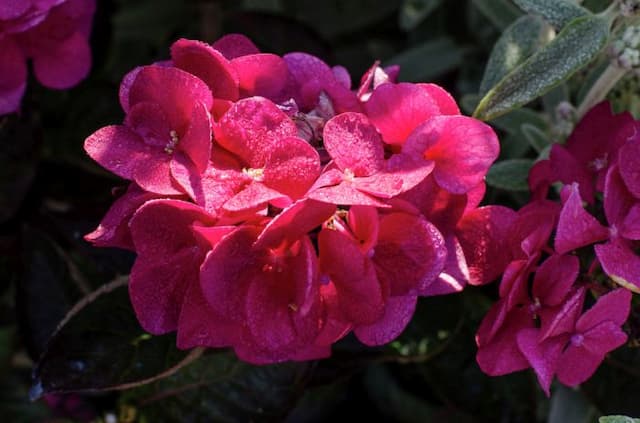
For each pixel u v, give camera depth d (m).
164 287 0.47
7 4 0.52
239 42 0.50
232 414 0.57
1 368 0.70
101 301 0.54
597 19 0.51
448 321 0.58
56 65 0.57
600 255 0.47
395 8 0.74
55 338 0.53
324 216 0.45
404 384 0.68
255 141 0.46
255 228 0.45
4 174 0.59
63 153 0.62
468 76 0.70
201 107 0.46
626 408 0.55
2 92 0.56
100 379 0.52
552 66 0.50
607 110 0.52
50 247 0.59
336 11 0.74
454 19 0.72
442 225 0.48
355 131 0.46
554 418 0.58
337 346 0.56
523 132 0.58
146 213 0.45
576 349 0.49
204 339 0.47
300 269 0.45
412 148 0.46
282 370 0.57
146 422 0.58
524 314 0.49
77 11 0.55
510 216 0.48
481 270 0.49
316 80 0.49
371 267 0.45
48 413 0.71
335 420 0.75
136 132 0.47
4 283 0.62
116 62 0.72
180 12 0.73
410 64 0.69
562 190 0.48
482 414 0.60
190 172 0.46
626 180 0.48
